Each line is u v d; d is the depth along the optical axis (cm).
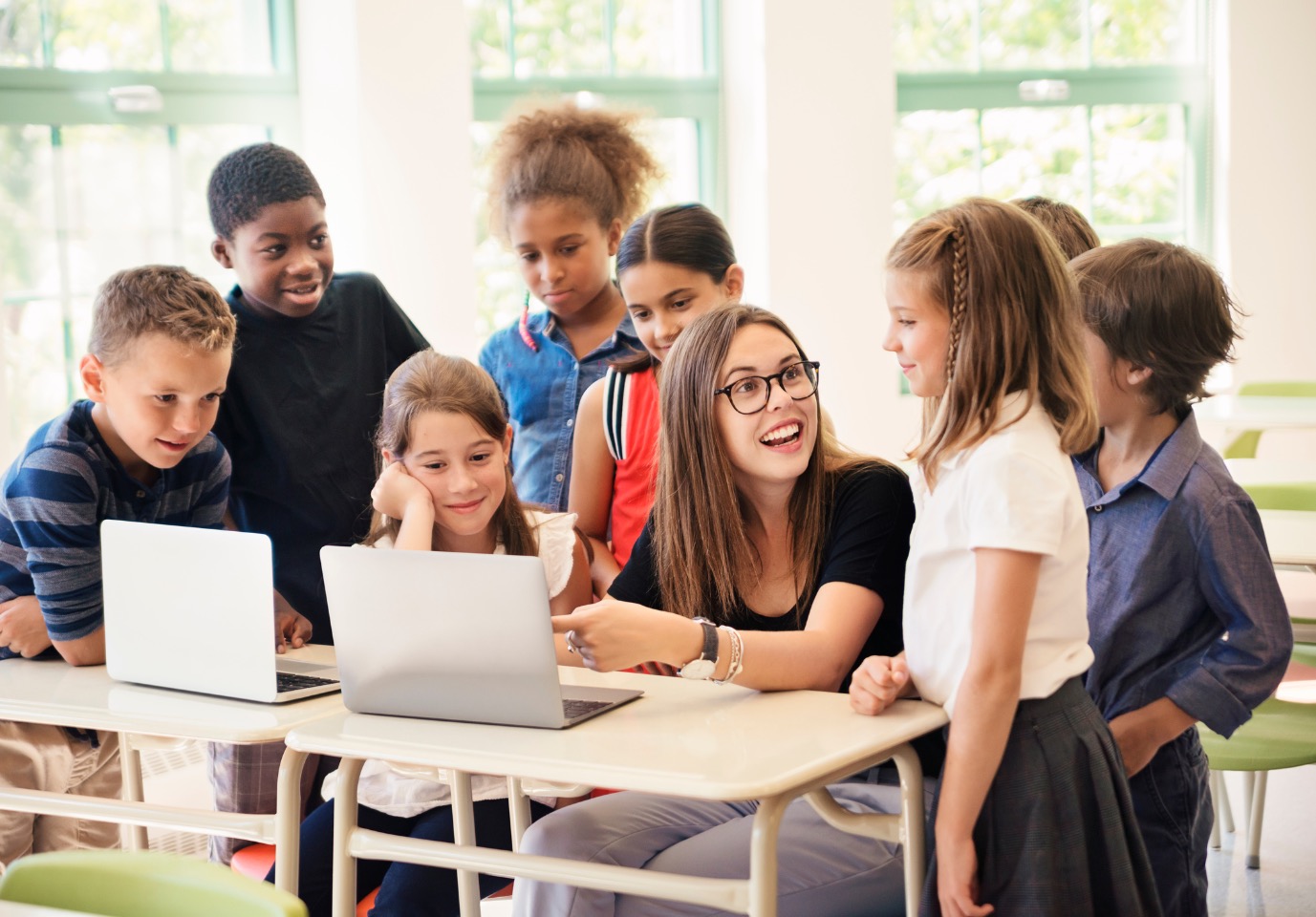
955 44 508
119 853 128
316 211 240
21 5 371
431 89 409
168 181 398
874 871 165
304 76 412
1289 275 527
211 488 216
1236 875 283
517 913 172
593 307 283
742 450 173
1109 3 518
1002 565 140
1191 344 168
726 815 180
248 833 165
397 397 200
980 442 147
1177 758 171
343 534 244
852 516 174
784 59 468
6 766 215
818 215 475
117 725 167
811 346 480
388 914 186
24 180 375
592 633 153
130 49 390
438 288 416
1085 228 219
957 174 513
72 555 196
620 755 139
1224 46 518
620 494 257
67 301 384
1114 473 178
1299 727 228
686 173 490
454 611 152
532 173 271
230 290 248
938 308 149
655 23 480
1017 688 141
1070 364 149
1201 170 530
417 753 145
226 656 175
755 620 180
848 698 160
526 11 462
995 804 144
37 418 381
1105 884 146
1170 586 172
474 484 199
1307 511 289
